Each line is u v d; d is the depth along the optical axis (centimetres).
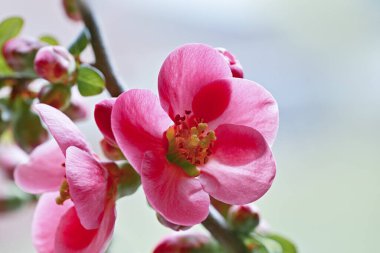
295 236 44
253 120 30
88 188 29
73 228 30
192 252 33
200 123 30
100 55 33
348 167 48
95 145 36
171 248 33
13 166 38
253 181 30
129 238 39
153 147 30
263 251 33
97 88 33
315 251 44
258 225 33
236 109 30
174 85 30
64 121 29
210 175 30
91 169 29
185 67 30
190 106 30
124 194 30
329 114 51
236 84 30
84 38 33
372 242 44
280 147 49
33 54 34
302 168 48
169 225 30
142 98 29
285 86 52
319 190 46
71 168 28
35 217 31
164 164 30
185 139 30
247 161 30
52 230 31
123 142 29
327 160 49
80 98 35
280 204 45
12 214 38
